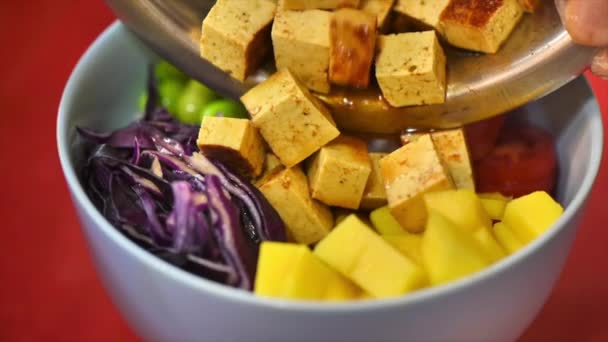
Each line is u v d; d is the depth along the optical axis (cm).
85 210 28
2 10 44
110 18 43
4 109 40
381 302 25
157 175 32
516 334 30
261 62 33
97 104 35
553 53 30
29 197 38
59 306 34
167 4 32
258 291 26
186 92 36
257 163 32
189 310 27
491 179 34
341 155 31
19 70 41
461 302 26
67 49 42
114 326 34
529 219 30
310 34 31
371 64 31
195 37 33
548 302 34
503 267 26
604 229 36
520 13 31
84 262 36
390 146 33
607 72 30
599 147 31
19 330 34
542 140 34
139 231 31
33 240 36
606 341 33
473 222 29
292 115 31
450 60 32
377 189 32
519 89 31
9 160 39
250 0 32
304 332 26
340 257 27
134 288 28
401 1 31
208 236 29
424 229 31
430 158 31
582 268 35
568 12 29
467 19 30
